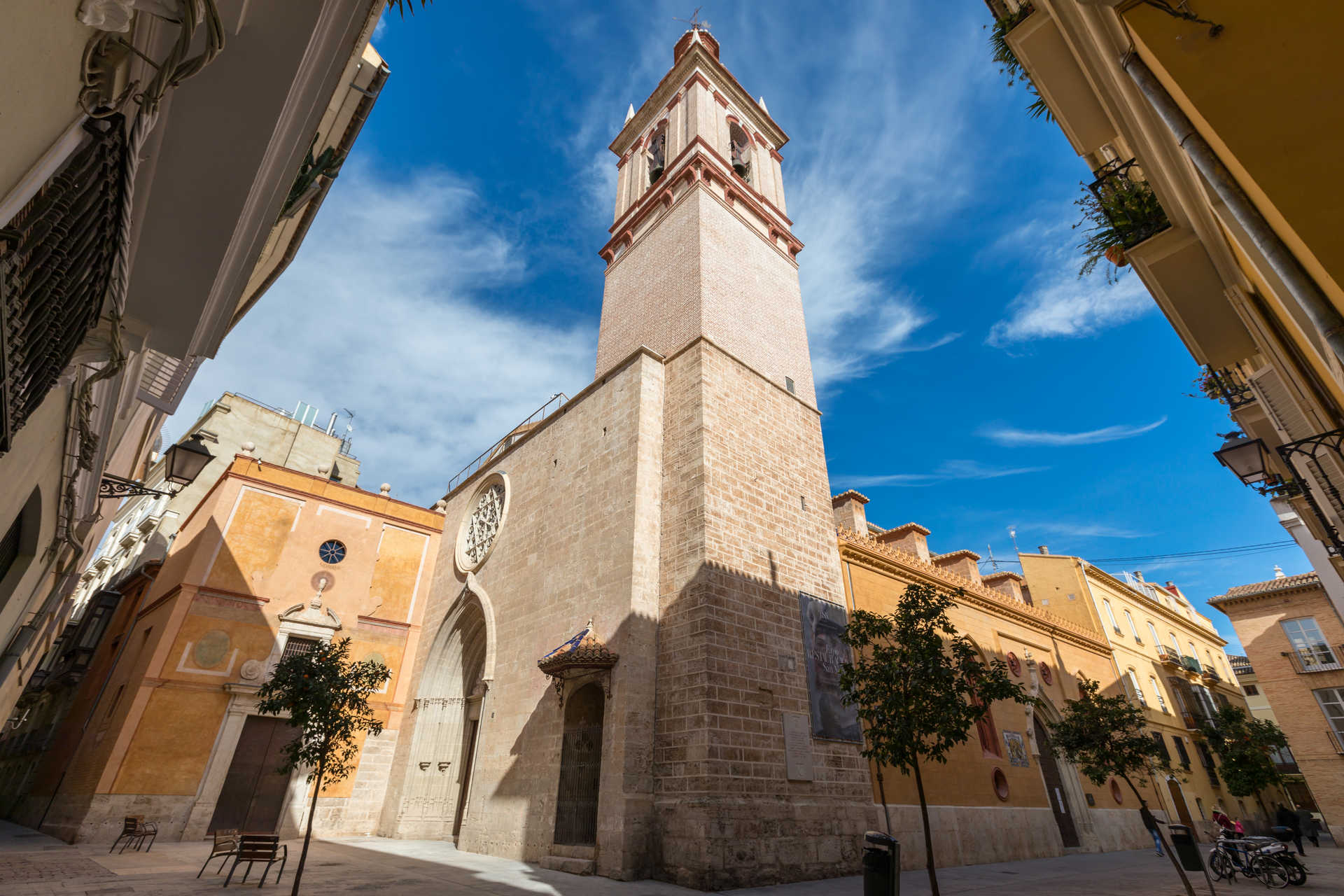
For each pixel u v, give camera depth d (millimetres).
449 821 20953
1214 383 10695
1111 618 32969
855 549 20250
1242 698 43094
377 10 5668
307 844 10344
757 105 31438
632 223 28062
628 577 16125
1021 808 20922
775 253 26547
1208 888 14312
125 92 3834
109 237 4492
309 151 5836
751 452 18688
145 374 10227
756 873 12844
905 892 12992
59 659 29672
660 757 14336
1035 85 7074
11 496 6254
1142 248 7035
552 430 22578
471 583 22703
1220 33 3328
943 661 11070
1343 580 14445
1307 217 2986
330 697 11953
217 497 22562
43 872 11516
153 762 18422
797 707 15602
